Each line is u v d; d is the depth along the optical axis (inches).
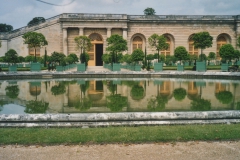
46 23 1774.1
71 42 1795.0
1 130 278.8
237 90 636.7
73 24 1761.8
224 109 406.3
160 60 1633.9
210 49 1889.8
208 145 240.8
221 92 600.4
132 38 1855.3
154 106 430.3
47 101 481.4
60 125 295.0
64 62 1322.6
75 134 264.7
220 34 1889.8
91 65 1838.1
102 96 540.7
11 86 725.9
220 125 299.7
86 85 753.6
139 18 1836.9
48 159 209.6
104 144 242.7
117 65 1256.8
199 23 1872.5
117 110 396.2
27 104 451.2
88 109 404.5
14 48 1785.2
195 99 503.8
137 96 541.3
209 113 313.0
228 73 985.5
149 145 240.7
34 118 296.4
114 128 287.9
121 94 569.9
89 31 1798.7
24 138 252.1
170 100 492.1
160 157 213.9
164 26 1860.2
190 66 1526.8
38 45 1407.5
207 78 1013.8
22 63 1622.8
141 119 303.4
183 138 255.3
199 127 290.2
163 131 274.4
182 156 216.2
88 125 296.0
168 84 782.5
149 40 1418.6
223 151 226.7
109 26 1781.5
